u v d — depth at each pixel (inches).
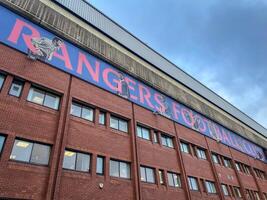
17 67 583.8
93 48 838.5
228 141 1486.2
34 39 658.2
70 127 629.6
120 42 991.0
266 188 1614.2
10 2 650.8
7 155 478.9
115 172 684.7
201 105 1408.7
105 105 765.3
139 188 704.4
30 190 481.4
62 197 522.6
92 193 584.4
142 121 876.6
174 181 871.1
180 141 1043.3
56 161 547.2
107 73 840.9
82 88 719.1
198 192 943.7
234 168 1357.0
